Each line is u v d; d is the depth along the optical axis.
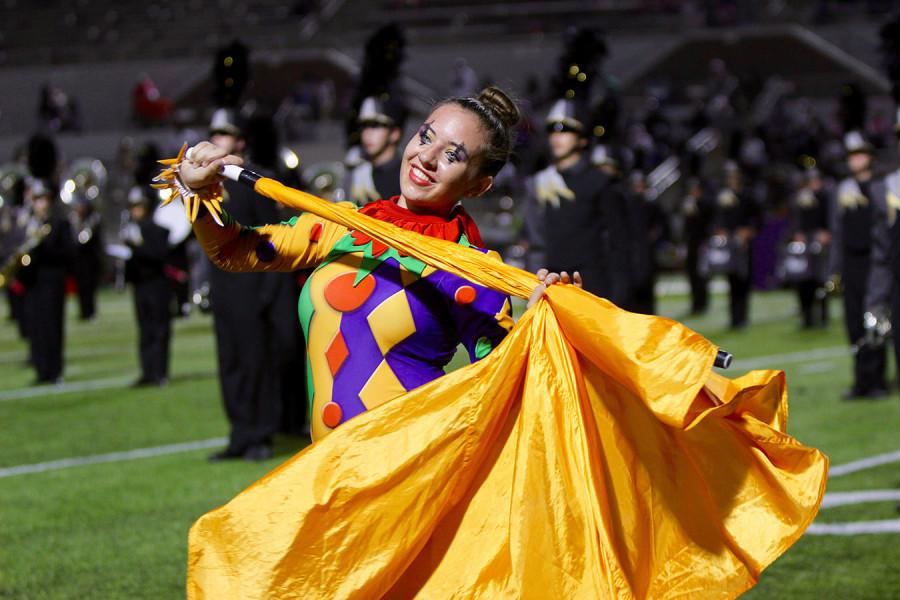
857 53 35.38
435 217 3.84
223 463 9.12
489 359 3.48
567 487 3.39
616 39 37.22
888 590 5.90
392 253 3.74
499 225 27.80
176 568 6.40
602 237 9.63
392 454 3.41
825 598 5.80
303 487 3.37
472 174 3.81
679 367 3.30
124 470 8.93
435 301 3.67
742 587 3.60
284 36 39.44
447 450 3.43
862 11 36.56
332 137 35.28
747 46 36.09
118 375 14.56
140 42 41.25
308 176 20.05
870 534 6.88
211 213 3.86
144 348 13.51
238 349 9.16
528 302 3.55
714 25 36.66
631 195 16.25
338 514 3.37
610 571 3.30
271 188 3.78
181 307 13.60
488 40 38.31
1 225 22.47
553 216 9.63
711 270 18.86
